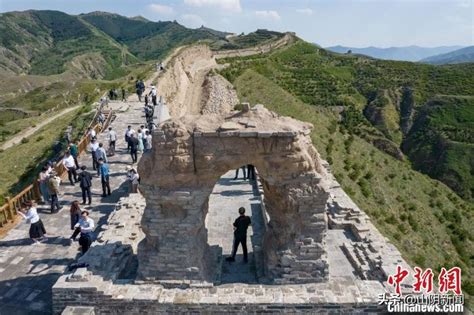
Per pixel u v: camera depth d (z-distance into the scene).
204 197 13.84
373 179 51.28
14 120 85.12
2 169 42.38
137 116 41.56
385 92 102.62
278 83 89.88
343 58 123.75
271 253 14.43
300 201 13.77
